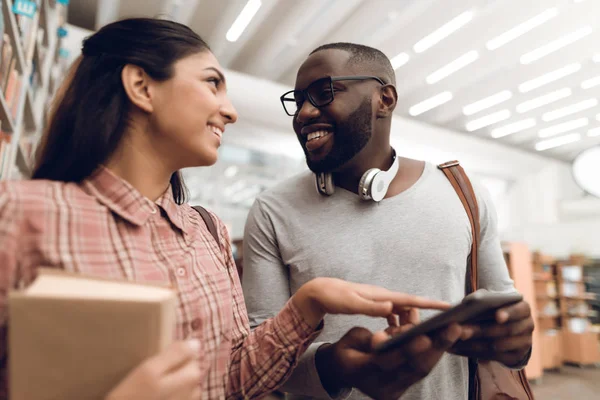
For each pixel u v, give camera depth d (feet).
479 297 1.78
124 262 1.90
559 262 19.69
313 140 3.35
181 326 1.97
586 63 20.52
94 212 1.91
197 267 2.26
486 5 16.16
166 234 2.22
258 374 2.38
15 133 5.80
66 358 1.29
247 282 3.63
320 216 3.47
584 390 14.93
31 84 7.38
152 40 2.14
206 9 16.44
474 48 18.93
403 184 3.59
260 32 18.35
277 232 3.56
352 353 2.23
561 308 19.26
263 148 23.72
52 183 1.92
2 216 1.64
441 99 24.44
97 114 2.07
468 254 3.57
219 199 36.22
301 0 15.76
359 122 3.28
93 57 2.16
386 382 2.12
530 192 32.81
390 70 3.62
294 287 3.47
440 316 1.76
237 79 19.49
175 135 2.14
